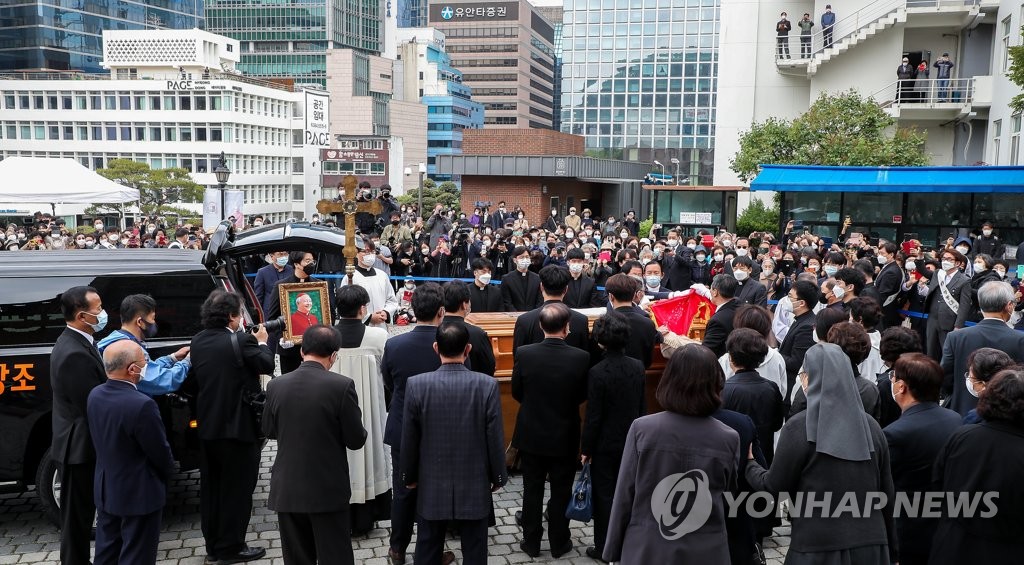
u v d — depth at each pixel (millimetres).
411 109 140750
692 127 75562
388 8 177000
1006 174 18156
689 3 74375
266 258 11281
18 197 15289
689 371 3922
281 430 4762
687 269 13836
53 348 5383
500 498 6887
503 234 15492
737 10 32156
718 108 32688
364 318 6574
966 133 28062
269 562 5609
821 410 3908
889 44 29125
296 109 106688
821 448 3861
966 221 19109
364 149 101750
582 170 36656
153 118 94250
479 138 38219
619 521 4035
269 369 5664
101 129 95250
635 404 5457
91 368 5078
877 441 3998
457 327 4980
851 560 3893
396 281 14852
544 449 5566
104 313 5637
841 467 3891
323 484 4734
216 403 5441
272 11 140375
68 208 70125
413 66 146625
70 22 110312
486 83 164250
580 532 6285
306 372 4812
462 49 164625
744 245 12773
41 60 107312
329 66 133375
